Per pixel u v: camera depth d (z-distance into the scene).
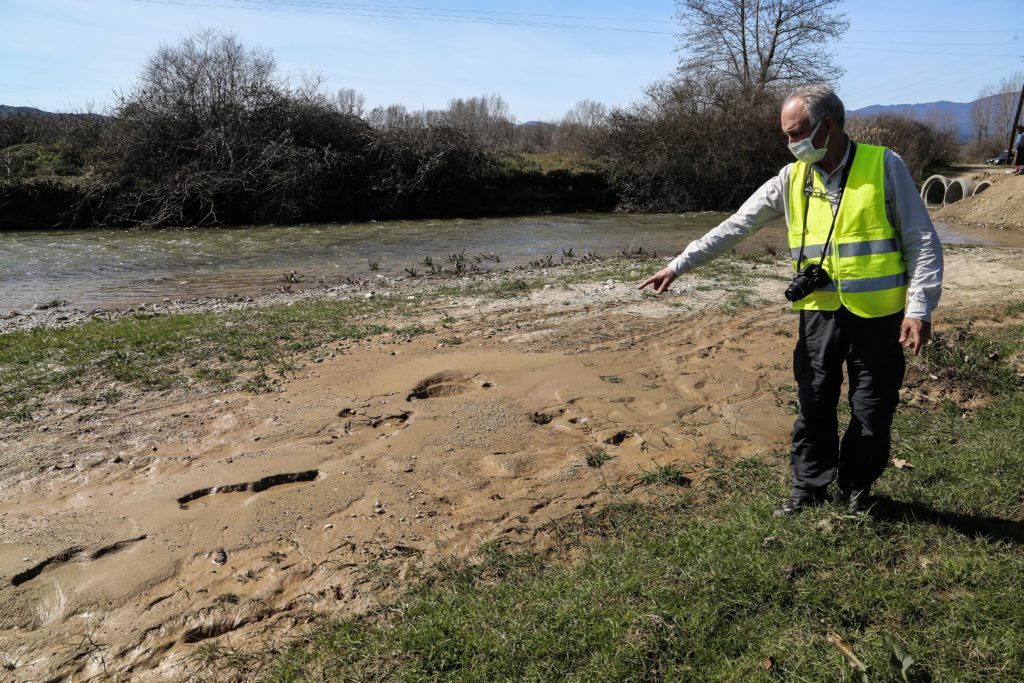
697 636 2.52
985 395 4.89
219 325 7.55
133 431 4.68
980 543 3.04
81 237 18.94
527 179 28.64
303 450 4.30
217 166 23.36
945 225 20.61
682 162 29.42
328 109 26.50
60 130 24.69
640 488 3.78
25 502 3.73
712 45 36.66
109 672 2.56
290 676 2.45
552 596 2.79
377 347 6.62
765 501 3.49
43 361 6.24
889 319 3.00
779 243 15.84
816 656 2.41
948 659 2.38
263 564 3.15
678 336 6.93
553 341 6.77
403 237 19.36
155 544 3.29
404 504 3.63
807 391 3.24
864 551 3.00
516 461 4.13
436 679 2.40
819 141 2.92
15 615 2.85
